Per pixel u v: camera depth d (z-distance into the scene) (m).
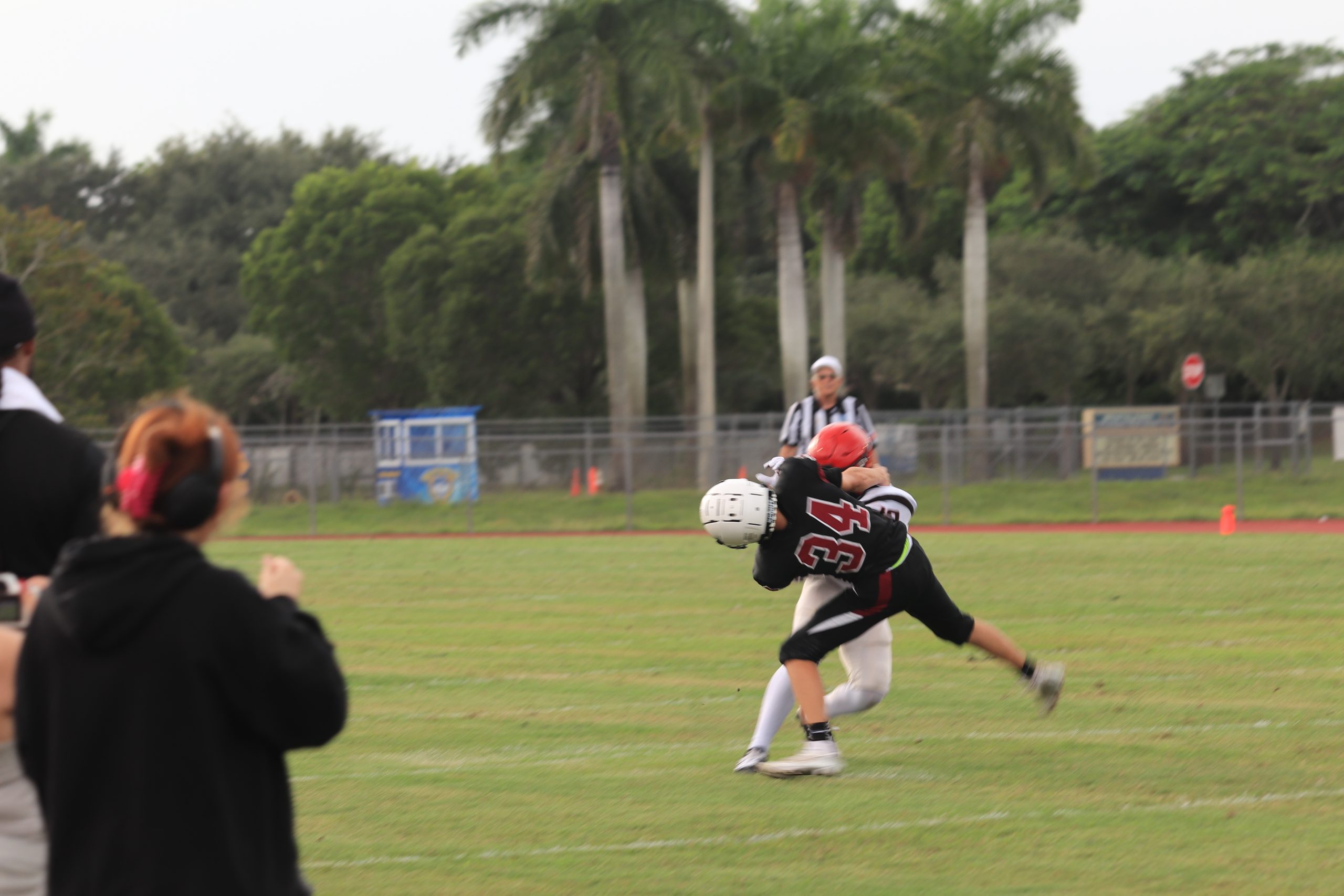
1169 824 21.73
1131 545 82.81
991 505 122.38
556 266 157.88
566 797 24.06
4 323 12.96
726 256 171.50
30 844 12.02
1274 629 45.59
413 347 191.88
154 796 9.80
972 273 159.25
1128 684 35.50
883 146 149.50
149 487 10.06
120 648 9.85
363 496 133.00
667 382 199.88
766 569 24.78
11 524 12.91
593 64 142.25
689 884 18.89
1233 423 135.88
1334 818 22.03
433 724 31.45
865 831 21.47
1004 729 29.84
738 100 146.50
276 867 10.34
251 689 10.05
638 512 124.62
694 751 28.34
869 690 26.91
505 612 54.59
